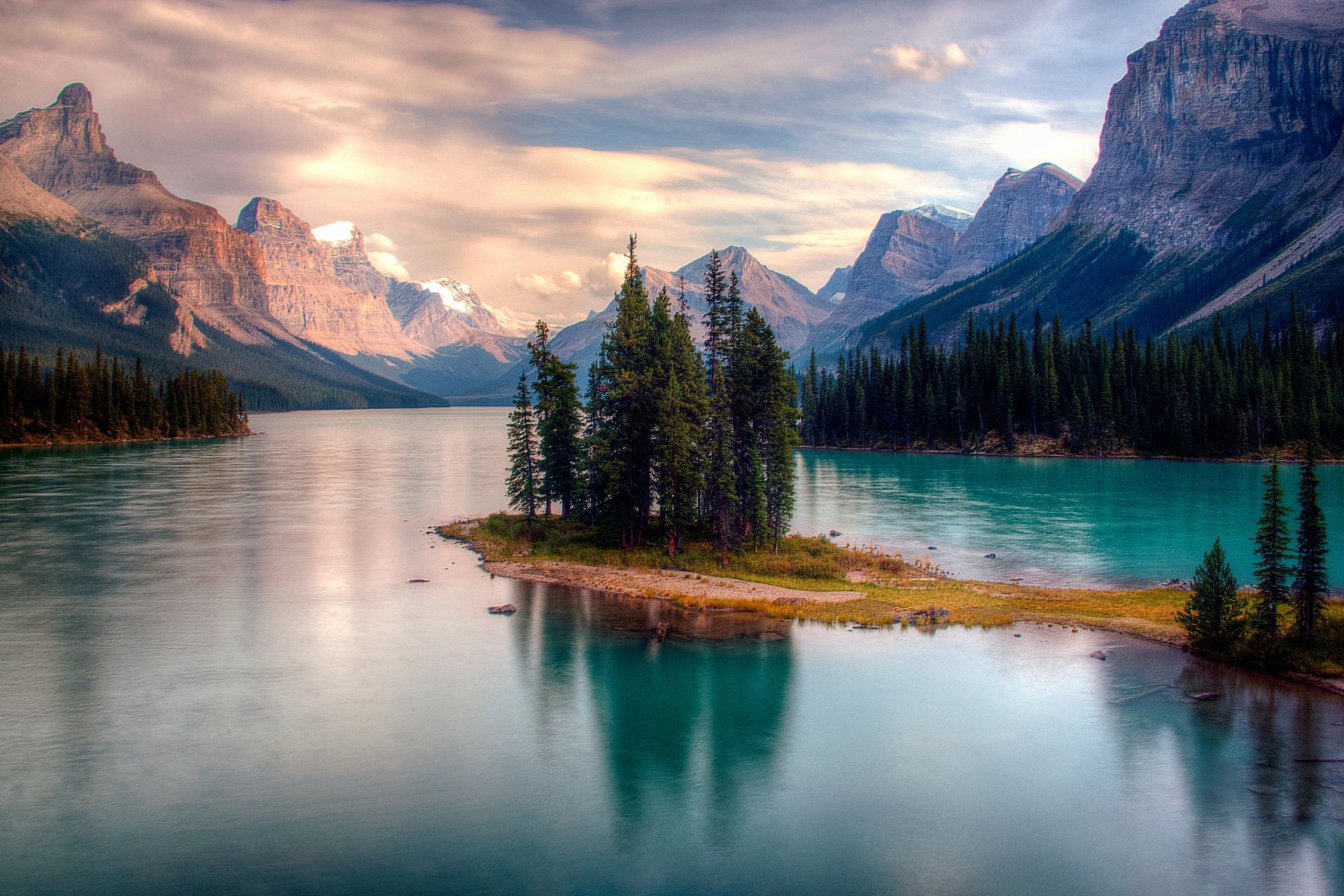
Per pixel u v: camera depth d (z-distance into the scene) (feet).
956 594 210.59
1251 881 92.84
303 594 212.84
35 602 203.51
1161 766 117.70
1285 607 177.17
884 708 138.72
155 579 228.84
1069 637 174.81
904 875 93.81
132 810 106.42
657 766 119.75
